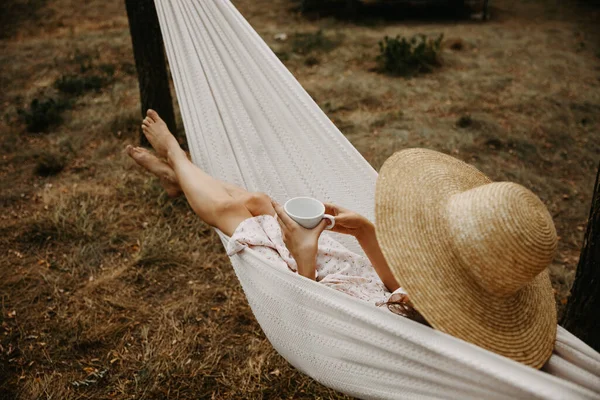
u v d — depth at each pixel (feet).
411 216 4.90
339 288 6.60
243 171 8.02
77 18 32.12
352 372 5.25
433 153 5.69
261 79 7.92
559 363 4.70
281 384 7.80
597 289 5.86
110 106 18.29
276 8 35.53
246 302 9.62
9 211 12.30
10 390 7.58
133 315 9.18
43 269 10.21
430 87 20.88
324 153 7.59
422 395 4.76
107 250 10.91
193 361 8.21
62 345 8.41
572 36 29.37
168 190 8.29
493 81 21.40
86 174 14.08
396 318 4.72
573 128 17.48
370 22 31.68
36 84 20.76
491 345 4.55
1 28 29.32
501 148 15.98
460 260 4.57
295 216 5.65
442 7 34.17
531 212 4.29
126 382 7.77
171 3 7.81
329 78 21.98
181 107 8.13
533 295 5.05
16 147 15.48
